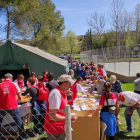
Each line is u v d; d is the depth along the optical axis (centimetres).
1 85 414
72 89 523
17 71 967
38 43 3047
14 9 1877
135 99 420
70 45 7312
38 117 465
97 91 618
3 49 812
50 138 273
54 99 254
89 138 327
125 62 2538
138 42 4762
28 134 462
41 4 3098
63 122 272
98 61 2509
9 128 471
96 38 5422
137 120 546
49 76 577
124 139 423
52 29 3597
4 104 412
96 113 359
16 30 1977
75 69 1545
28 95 555
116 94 405
